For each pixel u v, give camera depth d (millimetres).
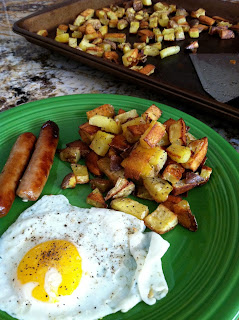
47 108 315
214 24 498
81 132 280
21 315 186
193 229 228
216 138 286
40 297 191
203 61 411
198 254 217
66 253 205
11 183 238
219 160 271
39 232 221
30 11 562
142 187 254
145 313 186
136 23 476
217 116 310
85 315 186
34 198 236
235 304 185
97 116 273
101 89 380
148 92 377
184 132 256
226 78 378
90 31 455
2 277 201
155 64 407
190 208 244
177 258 215
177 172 248
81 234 220
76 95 325
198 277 203
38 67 416
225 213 239
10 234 221
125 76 348
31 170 244
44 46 404
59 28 466
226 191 251
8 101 359
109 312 187
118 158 258
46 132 272
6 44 463
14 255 211
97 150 265
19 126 301
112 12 497
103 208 237
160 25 496
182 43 454
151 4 548
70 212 233
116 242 216
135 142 259
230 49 442
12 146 287
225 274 201
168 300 192
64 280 195
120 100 321
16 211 241
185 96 316
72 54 379
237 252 212
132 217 229
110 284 198
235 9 512
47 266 199
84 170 265
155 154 244
